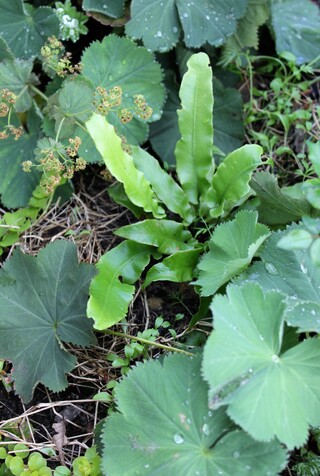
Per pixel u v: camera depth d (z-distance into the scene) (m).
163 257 0.65
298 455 0.55
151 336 0.59
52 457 0.56
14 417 0.58
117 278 0.59
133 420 0.49
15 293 0.57
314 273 0.54
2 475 0.55
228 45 0.74
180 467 0.47
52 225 0.68
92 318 0.57
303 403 0.47
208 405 0.47
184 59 0.73
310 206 0.59
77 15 0.71
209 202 0.63
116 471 0.48
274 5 0.78
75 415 0.58
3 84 0.65
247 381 0.47
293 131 0.74
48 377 0.56
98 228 0.68
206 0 0.69
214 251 0.58
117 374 0.59
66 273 0.58
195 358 0.50
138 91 0.69
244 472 0.46
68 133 0.64
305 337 0.59
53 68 0.64
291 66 0.75
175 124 0.73
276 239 0.56
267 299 0.49
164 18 0.68
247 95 0.77
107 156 0.57
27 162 0.61
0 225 0.65
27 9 0.70
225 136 0.73
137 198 0.60
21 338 0.56
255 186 0.60
